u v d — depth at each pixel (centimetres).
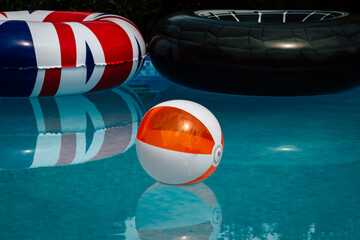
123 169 256
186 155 221
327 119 346
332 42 376
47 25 379
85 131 314
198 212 211
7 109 360
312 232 196
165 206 216
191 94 409
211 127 227
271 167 261
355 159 273
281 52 370
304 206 218
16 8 580
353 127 329
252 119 343
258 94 393
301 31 376
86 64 379
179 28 405
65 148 284
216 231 195
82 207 215
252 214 210
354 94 416
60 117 342
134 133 312
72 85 384
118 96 402
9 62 362
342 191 233
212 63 383
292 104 383
